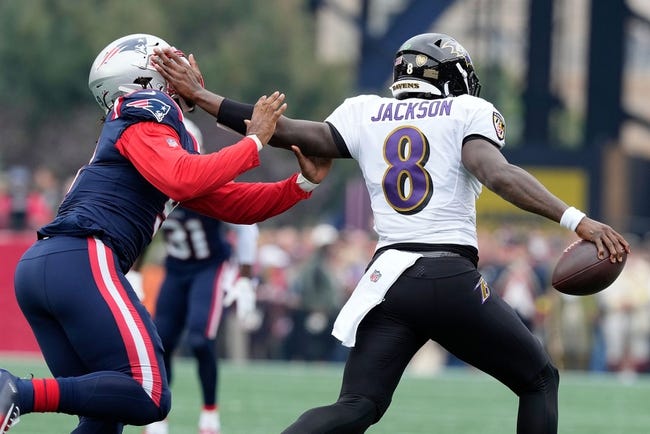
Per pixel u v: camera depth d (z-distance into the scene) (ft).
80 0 390.63
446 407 120.98
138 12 387.75
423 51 60.64
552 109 253.24
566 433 103.35
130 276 96.48
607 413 120.06
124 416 56.03
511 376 59.52
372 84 245.45
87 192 57.82
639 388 148.66
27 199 196.95
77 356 57.77
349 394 57.88
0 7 392.06
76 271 56.34
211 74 393.50
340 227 234.79
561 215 57.57
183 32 404.98
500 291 179.83
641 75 595.88
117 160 57.93
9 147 387.34
